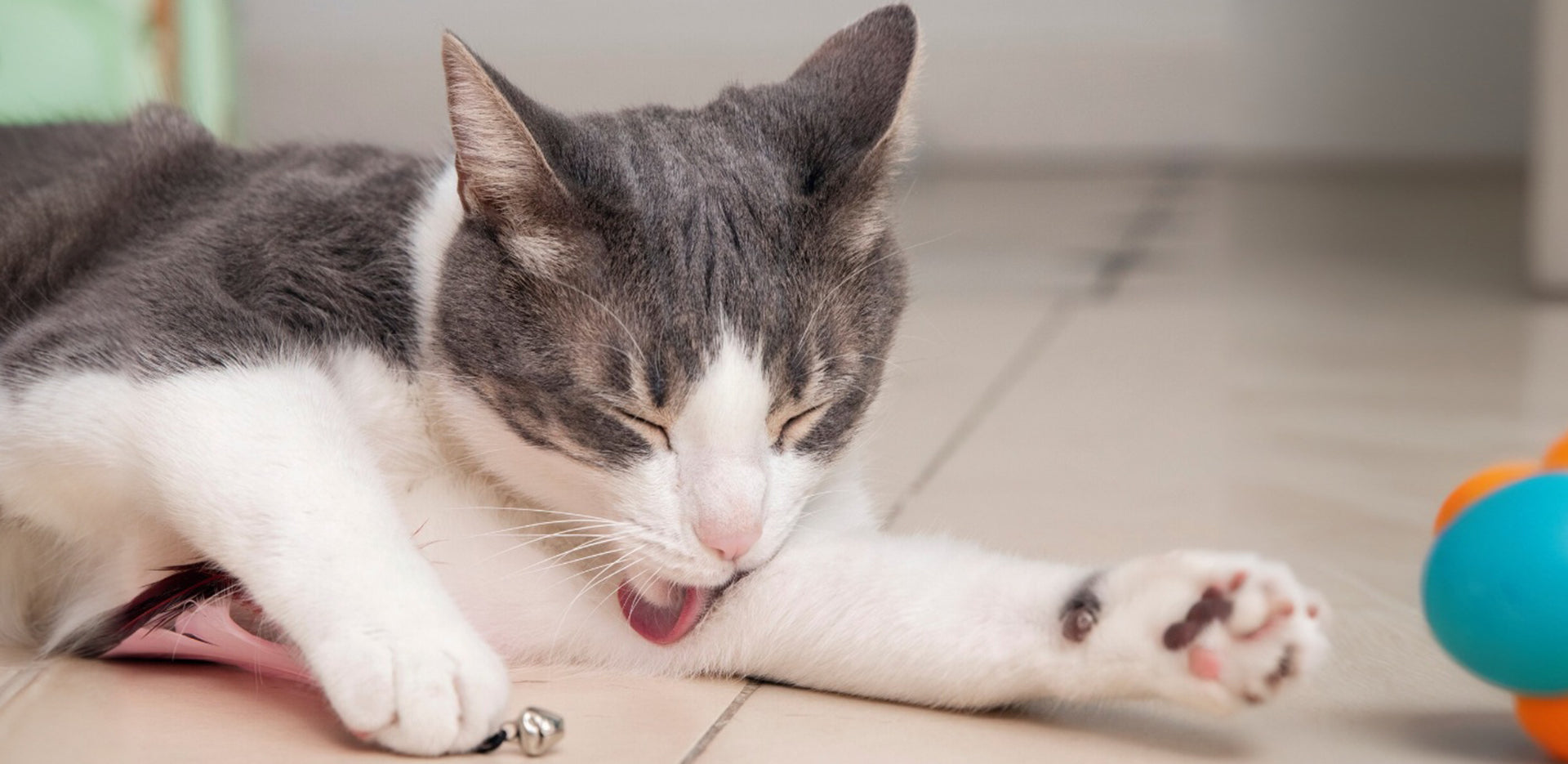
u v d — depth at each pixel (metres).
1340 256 1.99
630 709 0.71
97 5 1.31
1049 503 0.90
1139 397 1.15
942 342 1.38
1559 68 1.59
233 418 0.72
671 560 0.73
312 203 0.78
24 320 0.79
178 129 0.84
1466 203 2.53
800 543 0.74
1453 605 0.67
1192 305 1.61
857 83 0.81
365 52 2.58
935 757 0.68
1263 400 1.13
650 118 0.80
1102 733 0.70
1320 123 3.00
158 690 0.71
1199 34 2.91
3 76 1.25
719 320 0.74
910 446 1.00
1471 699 0.72
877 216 0.78
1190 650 0.66
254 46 2.55
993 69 2.90
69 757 0.67
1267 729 0.70
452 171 0.80
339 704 0.67
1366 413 1.08
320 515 0.70
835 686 0.72
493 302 0.75
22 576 0.77
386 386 0.76
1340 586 0.81
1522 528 0.66
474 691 0.67
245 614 0.72
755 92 0.81
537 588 0.75
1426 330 1.44
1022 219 2.25
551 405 0.74
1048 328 1.46
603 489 0.74
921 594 0.71
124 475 0.73
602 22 2.69
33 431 0.73
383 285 0.77
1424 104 2.98
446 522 0.76
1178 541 0.85
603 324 0.74
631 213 0.75
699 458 0.73
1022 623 0.69
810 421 0.76
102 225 0.81
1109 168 2.87
